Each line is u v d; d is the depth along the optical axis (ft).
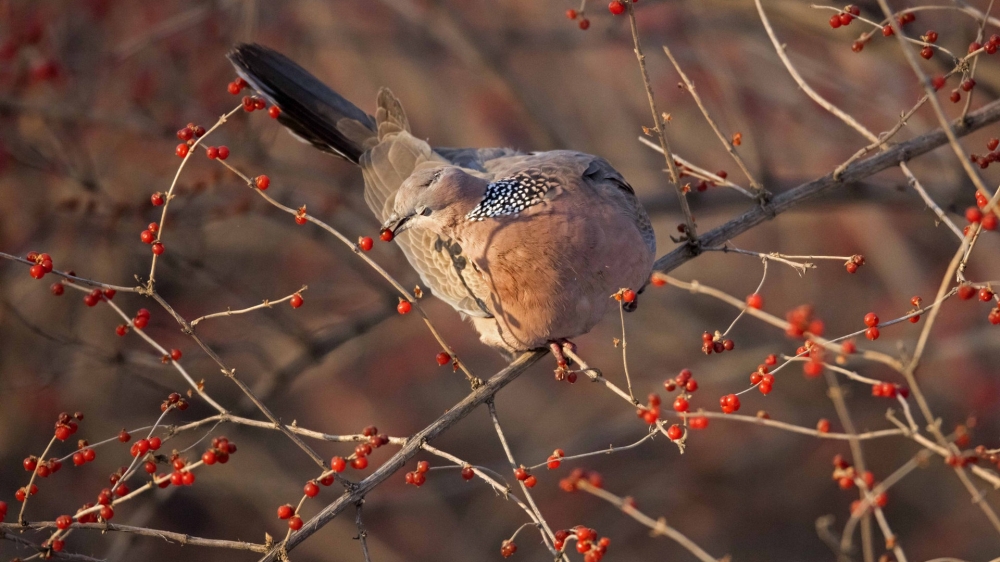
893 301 51.29
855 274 53.78
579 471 18.26
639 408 19.12
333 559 55.11
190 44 40.60
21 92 39.09
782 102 45.83
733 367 49.03
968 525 51.65
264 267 50.26
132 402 50.44
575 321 24.43
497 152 30.60
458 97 54.49
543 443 56.65
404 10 46.29
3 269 40.22
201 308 46.39
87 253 42.88
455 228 24.50
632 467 55.77
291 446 56.08
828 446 53.47
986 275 48.34
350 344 52.39
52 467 19.80
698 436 55.42
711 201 40.60
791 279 53.88
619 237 24.08
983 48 21.35
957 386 50.03
